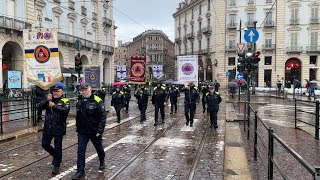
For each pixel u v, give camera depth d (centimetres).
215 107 1343
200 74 6856
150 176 691
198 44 6975
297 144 995
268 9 5869
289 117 1727
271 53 5856
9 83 2781
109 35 5538
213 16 6281
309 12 5697
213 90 1354
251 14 5975
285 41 5803
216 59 6162
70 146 979
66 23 4166
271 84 5841
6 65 3403
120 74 3512
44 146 718
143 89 1524
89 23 4784
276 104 2664
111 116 1759
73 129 1289
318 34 5694
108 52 5328
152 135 1171
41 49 1153
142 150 924
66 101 718
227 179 665
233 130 1289
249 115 1070
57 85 719
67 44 4069
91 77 2081
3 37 3083
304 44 5741
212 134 1198
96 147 722
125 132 1238
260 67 5894
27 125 1330
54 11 3875
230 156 853
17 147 961
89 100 688
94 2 4947
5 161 805
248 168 744
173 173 712
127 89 2006
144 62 2042
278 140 464
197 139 1095
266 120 1592
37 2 3538
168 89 2408
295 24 5738
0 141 1016
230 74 5497
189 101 1395
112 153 891
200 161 806
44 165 775
